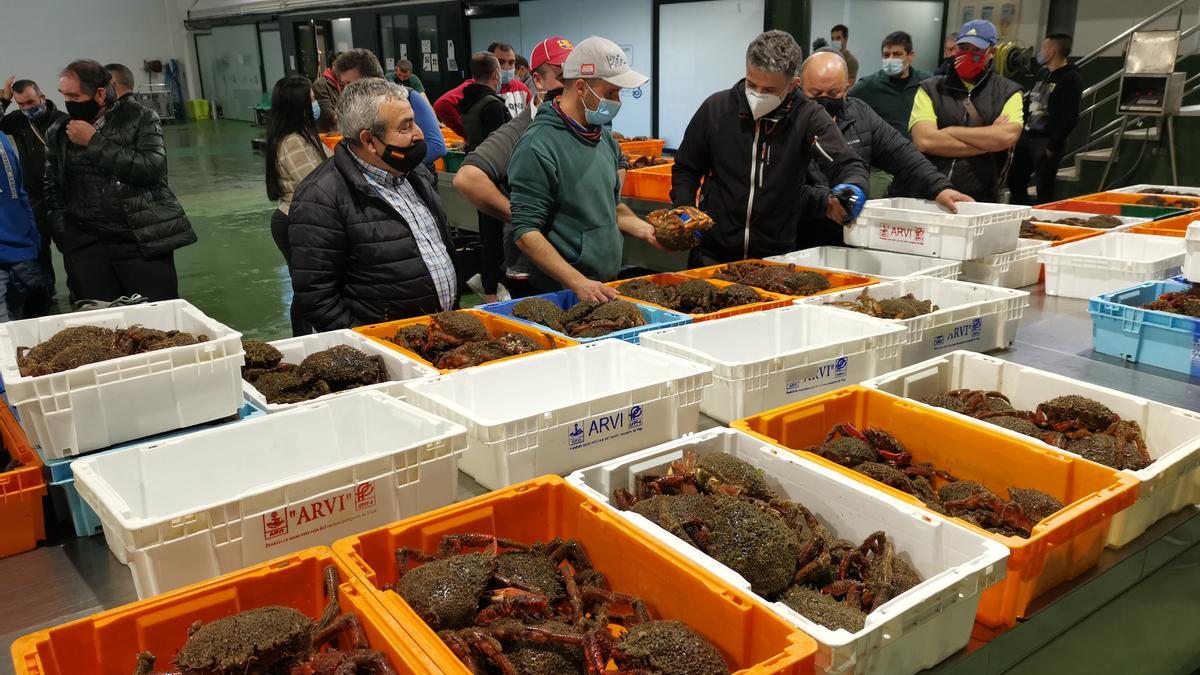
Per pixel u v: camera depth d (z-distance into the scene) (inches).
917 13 428.1
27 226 181.5
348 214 110.2
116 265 193.6
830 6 388.5
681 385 82.0
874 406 86.9
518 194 123.0
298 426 75.5
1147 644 76.1
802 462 71.4
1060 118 285.1
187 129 805.9
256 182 501.0
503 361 88.0
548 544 63.9
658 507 64.9
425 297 118.0
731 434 76.8
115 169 183.3
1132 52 281.6
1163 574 74.0
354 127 106.2
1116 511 64.3
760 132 142.0
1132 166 298.8
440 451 67.7
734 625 51.6
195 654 47.0
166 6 876.6
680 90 419.2
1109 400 86.7
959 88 181.0
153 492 67.3
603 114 122.6
